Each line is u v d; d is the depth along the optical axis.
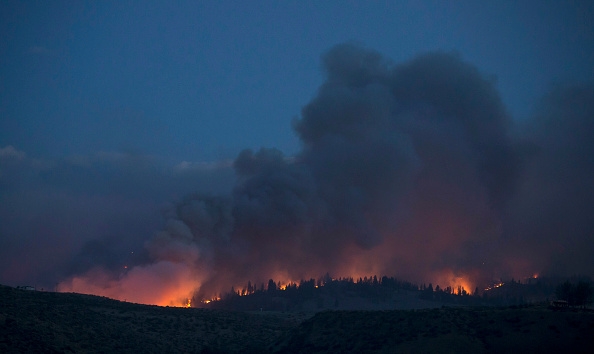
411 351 100.69
